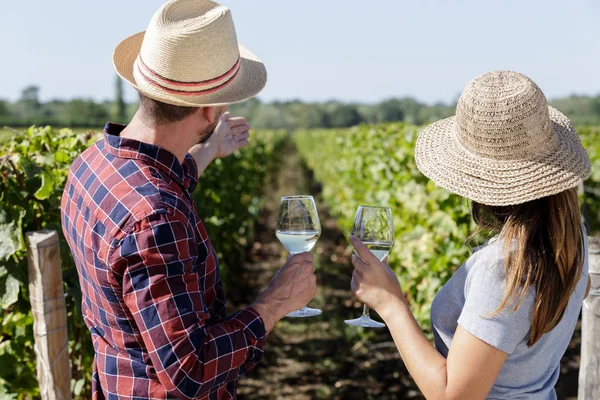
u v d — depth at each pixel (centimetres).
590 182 859
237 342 175
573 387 525
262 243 1209
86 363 355
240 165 1048
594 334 264
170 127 179
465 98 162
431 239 534
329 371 567
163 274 163
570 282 155
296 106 10331
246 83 192
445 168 167
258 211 1438
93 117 7075
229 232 873
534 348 162
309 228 212
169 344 162
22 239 304
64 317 273
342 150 1409
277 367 580
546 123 158
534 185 156
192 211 182
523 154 159
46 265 266
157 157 176
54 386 270
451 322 171
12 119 6134
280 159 3103
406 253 589
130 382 178
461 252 508
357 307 753
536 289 152
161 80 172
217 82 176
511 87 159
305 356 604
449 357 158
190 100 174
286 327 684
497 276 155
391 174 809
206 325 179
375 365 576
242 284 884
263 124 9962
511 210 160
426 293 534
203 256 185
